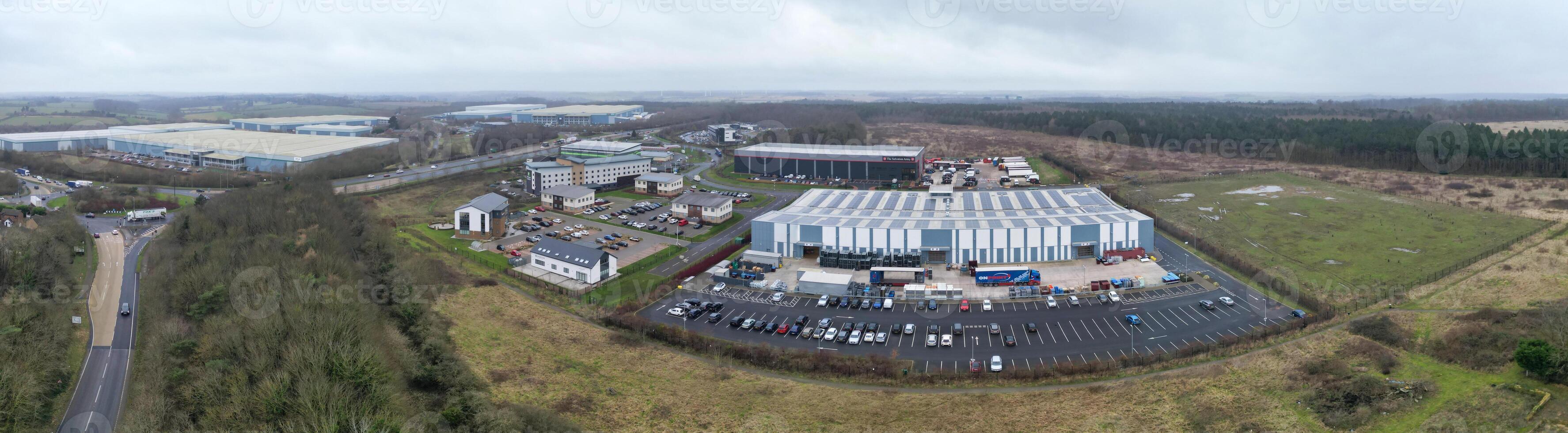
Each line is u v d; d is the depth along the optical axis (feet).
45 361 207.31
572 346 253.65
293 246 295.07
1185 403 210.18
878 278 311.47
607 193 533.96
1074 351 244.22
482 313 279.69
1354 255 349.61
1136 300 291.38
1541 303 266.98
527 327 269.03
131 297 270.87
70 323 243.40
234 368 200.85
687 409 213.05
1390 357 230.27
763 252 353.72
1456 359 228.84
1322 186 526.16
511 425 193.57
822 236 351.25
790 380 228.84
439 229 412.98
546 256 336.70
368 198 490.90
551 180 517.55
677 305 290.76
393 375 211.61
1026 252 343.46
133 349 226.99
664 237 403.75
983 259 343.05
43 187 504.43
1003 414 206.49
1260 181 551.59
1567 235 361.30
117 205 432.25
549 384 226.79
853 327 268.21
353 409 185.98
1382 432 194.18
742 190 561.02
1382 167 604.49
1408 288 298.56
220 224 338.54
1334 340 246.47
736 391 222.89
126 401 197.26
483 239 391.65
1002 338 256.11
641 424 205.98
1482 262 325.21
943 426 201.36
